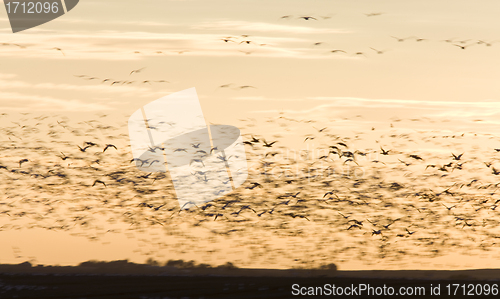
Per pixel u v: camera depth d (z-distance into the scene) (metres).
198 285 24.36
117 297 23.06
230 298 23.12
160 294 23.52
